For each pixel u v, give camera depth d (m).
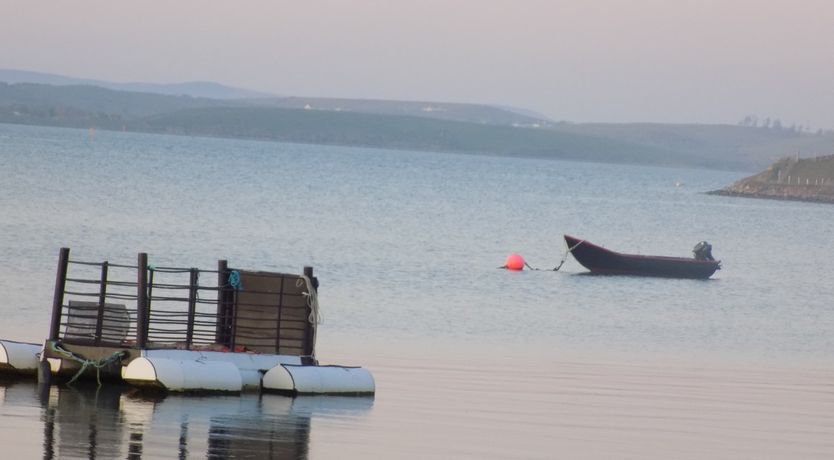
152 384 84.19
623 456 75.31
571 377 106.06
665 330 148.62
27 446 67.19
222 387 86.06
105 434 71.44
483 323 142.50
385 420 81.56
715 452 78.25
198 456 67.44
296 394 87.69
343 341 120.56
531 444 77.00
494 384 99.56
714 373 114.31
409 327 134.50
